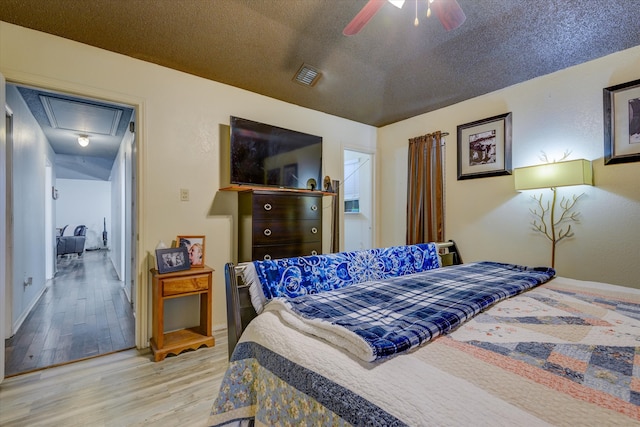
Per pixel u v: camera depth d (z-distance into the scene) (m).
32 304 3.49
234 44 2.34
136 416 1.61
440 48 2.42
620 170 2.33
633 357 0.83
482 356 0.85
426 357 0.85
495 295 1.34
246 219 2.79
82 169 7.83
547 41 2.28
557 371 0.76
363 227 4.64
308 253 3.04
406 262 2.03
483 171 3.14
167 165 2.61
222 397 1.17
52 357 2.26
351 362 0.85
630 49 2.30
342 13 2.03
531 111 2.83
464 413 0.62
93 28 2.09
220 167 2.90
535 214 2.79
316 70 2.73
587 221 2.48
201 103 2.80
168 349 2.25
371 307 1.21
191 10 1.98
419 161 3.73
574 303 1.33
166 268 2.36
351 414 0.72
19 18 1.96
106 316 3.18
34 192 3.72
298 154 3.30
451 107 3.48
